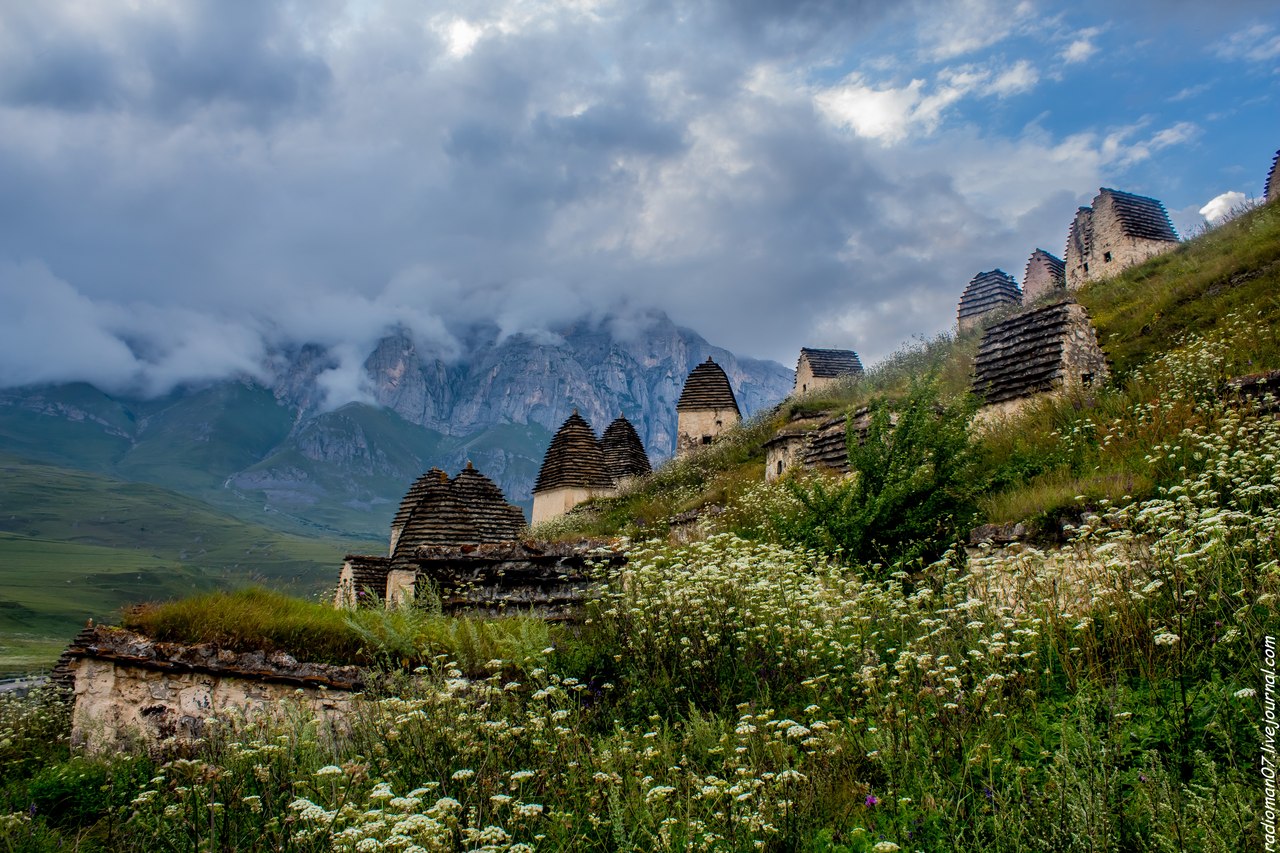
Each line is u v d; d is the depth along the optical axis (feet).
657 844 16.72
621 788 19.19
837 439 72.13
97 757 26.94
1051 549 32.76
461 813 18.20
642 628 29.19
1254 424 37.42
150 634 30.94
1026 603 25.79
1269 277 65.57
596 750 22.06
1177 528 27.99
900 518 43.73
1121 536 27.91
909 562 39.55
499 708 25.54
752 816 17.07
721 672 26.30
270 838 18.67
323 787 20.44
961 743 19.27
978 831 16.02
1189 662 20.31
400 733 22.80
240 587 35.35
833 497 46.96
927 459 45.50
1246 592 21.91
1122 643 22.09
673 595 29.40
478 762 21.03
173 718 29.04
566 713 22.54
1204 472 33.53
